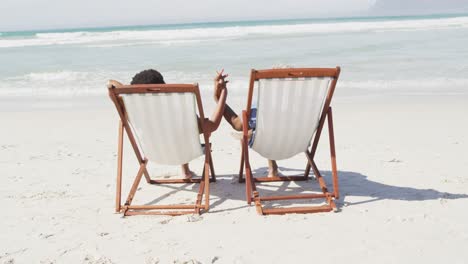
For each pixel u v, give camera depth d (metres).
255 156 5.70
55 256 3.09
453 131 6.71
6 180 4.93
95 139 6.86
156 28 59.22
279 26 33.91
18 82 12.47
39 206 4.10
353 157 5.51
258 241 3.22
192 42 22.89
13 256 3.10
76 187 4.65
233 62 14.59
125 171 5.18
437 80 11.08
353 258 2.92
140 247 3.18
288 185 4.56
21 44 25.69
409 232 3.28
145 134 3.82
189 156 4.07
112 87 3.47
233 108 8.81
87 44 23.98
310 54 16.20
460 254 2.91
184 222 3.63
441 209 3.71
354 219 3.57
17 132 7.43
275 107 3.70
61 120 8.27
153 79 3.92
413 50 16.67
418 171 4.86
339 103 9.09
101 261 2.99
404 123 7.34
